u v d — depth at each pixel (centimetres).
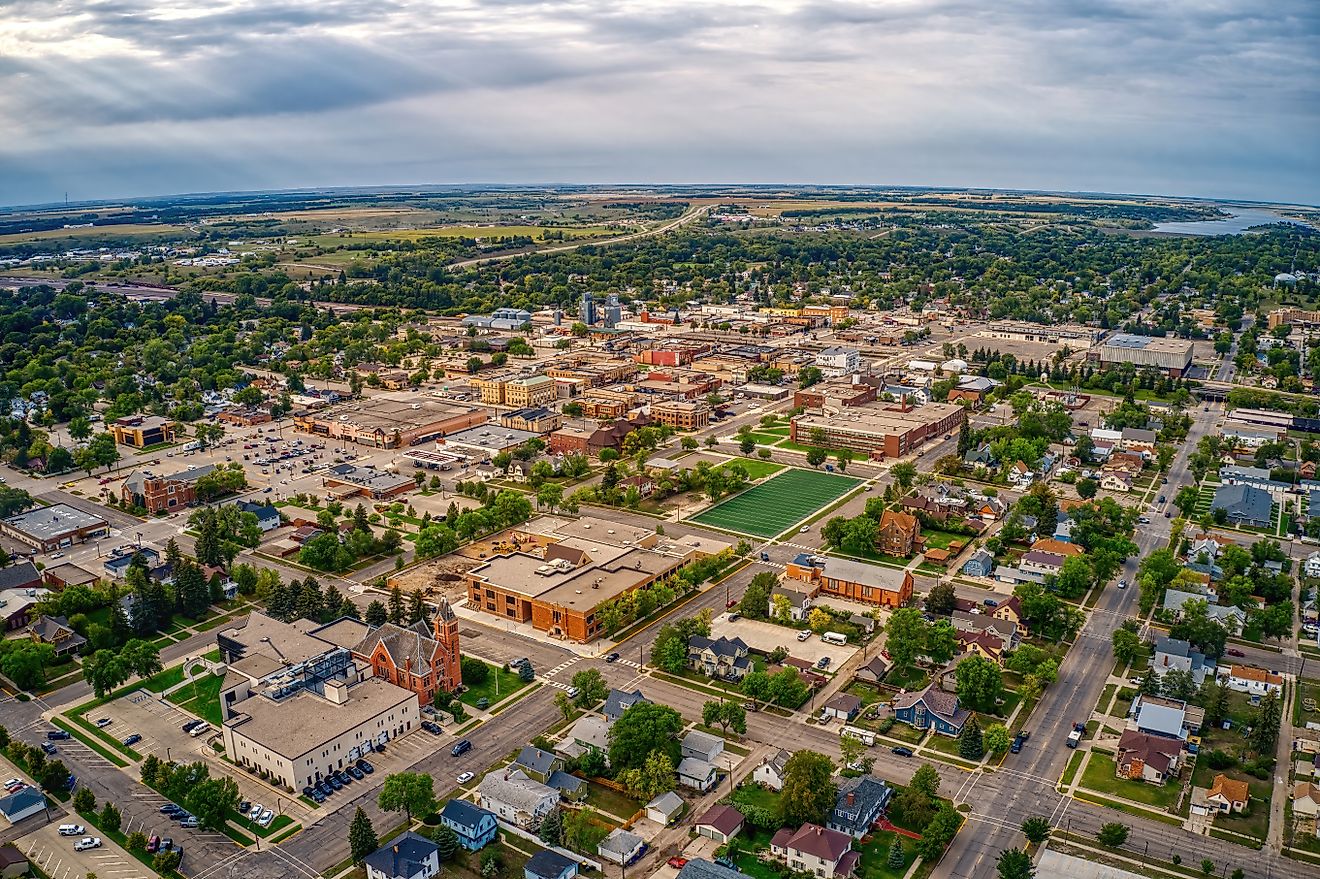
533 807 19212
